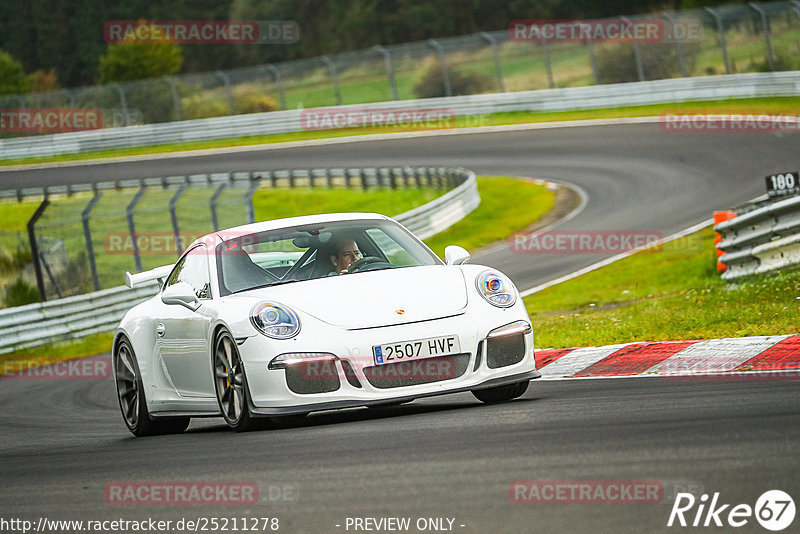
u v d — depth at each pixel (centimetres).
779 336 2680
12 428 3198
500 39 16112
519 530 1138
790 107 12150
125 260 9356
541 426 1769
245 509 1361
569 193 9850
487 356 2123
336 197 11969
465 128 14950
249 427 2158
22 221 12562
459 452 1582
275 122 16662
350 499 1345
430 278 2245
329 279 2281
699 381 2286
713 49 14888
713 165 9838
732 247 4425
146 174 14388
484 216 9500
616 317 3809
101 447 2323
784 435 1488
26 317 6272
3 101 17825
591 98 14588
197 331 2316
